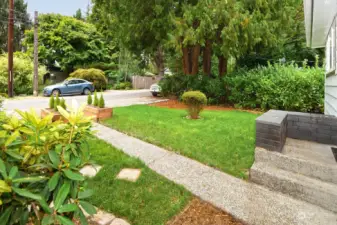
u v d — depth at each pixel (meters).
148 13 9.74
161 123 5.39
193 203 2.18
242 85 8.69
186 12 8.23
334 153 2.75
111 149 3.54
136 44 11.62
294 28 10.58
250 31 7.85
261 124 2.85
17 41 22.61
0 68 12.07
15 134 0.98
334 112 4.00
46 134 1.12
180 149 3.53
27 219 0.91
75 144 1.19
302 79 7.24
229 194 2.31
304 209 2.07
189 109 6.16
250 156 3.23
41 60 18.33
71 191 1.04
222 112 7.45
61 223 0.89
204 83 10.07
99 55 21.17
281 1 8.78
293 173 2.49
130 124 5.19
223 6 7.68
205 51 10.93
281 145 2.82
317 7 3.71
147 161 3.12
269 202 2.17
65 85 12.72
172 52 11.77
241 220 1.93
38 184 1.00
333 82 4.09
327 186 2.19
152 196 2.23
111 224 1.80
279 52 11.05
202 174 2.74
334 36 4.11
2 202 0.84
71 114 1.25
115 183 2.46
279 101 7.66
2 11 20.80
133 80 20.97
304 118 3.40
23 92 12.78
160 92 12.56
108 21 10.95
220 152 3.40
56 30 18.27
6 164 0.94
